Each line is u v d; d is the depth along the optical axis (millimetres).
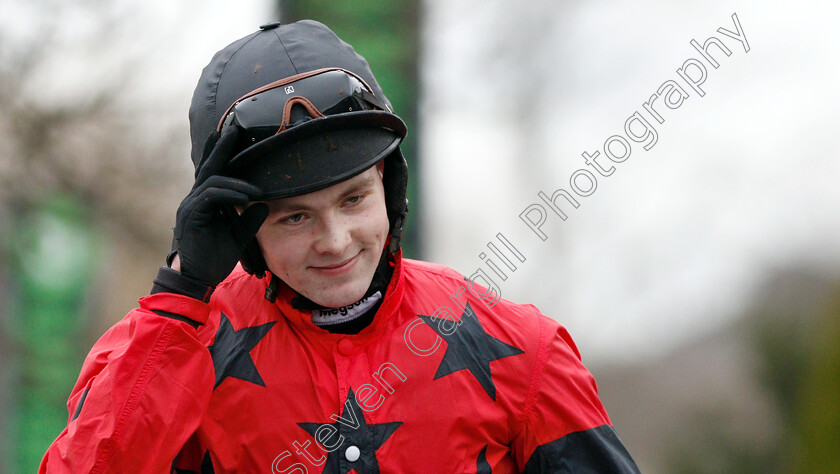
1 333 28781
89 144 27031
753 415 30406
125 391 7207
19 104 26109
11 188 26547
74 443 7195
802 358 29188
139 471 7148
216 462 7441
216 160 7230
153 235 28094
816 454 26641
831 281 39000
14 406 29188
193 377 7340
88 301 32188
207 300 7551
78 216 28578
